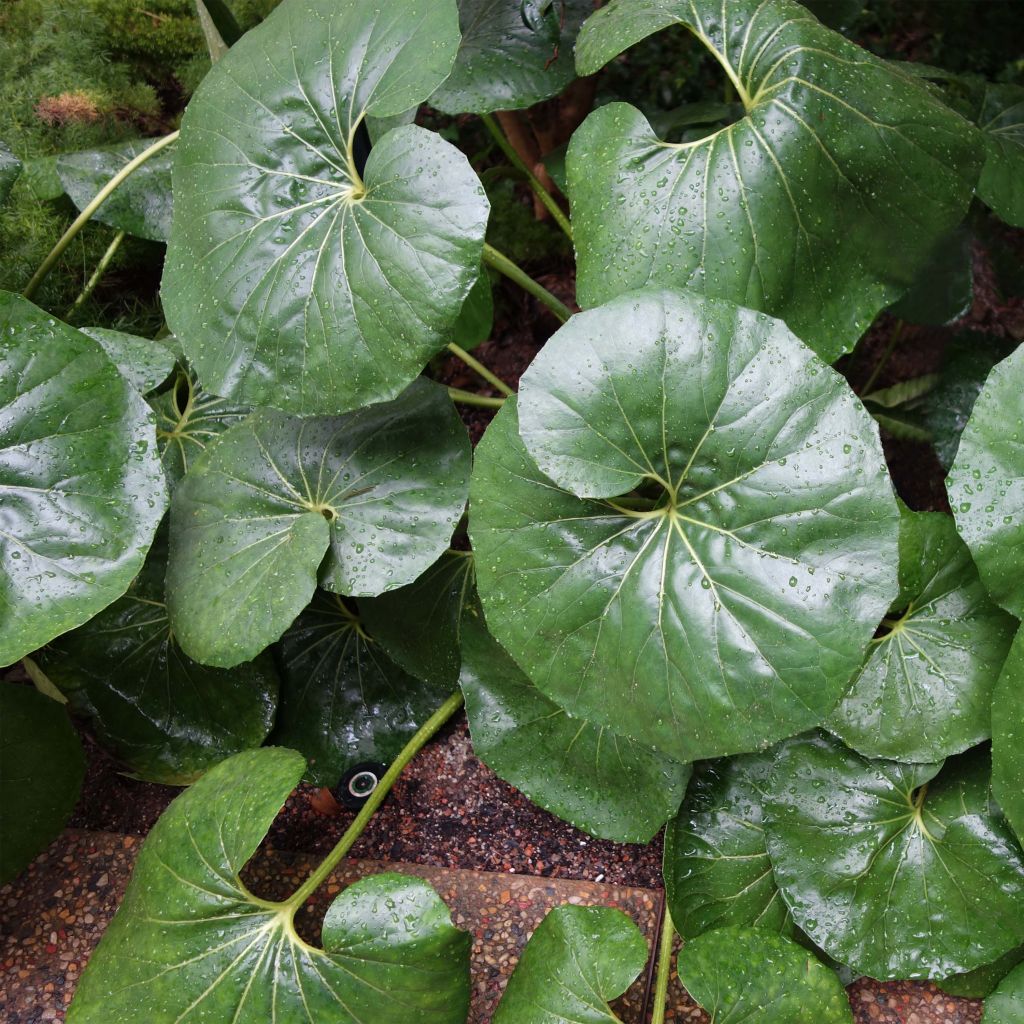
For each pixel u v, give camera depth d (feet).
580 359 4.33
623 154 4.61
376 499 4.78
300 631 5.34
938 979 4.51
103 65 5.96
